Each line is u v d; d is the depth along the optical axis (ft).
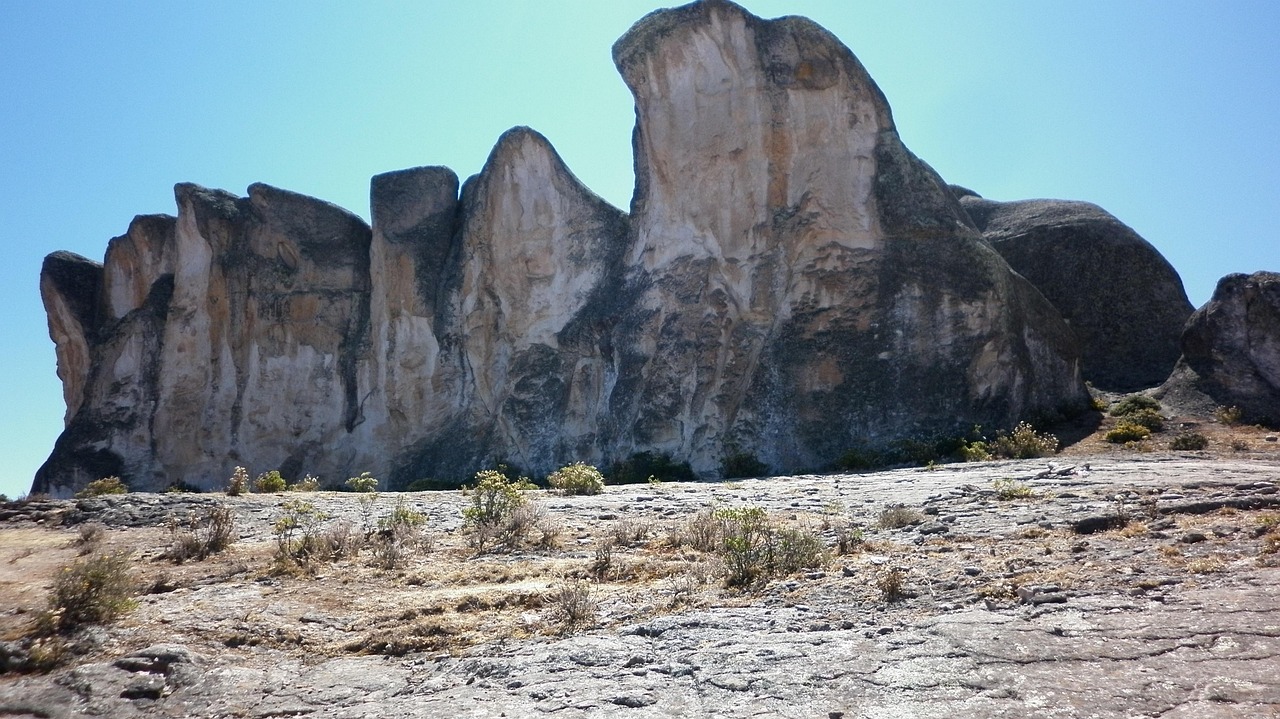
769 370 99.55
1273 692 17.89
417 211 132.67
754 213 107.24
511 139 126.21
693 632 25.43
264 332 136.15
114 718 22.94
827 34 106.83
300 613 31.53
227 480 133.90
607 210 121.19
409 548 43.65
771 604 27.86
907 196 101.50
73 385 156.66
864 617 25.31
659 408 103.14
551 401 115.24
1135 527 34.14
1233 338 92.58
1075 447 85.92
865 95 105.60
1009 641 21.84
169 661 26.04
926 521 42.22
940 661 21.09
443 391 125.39
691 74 112.88
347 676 25.12
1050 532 35.65
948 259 97.81
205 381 137.80
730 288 106.42
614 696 21.17
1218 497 40.06
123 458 138.00
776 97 107.86
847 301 100.01
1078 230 124.57
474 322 124.67
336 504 62.39
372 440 128.57
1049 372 98.84
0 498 69.72
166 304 143.23
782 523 44.86
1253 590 23.89
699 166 111.04
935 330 96.12
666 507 55.93
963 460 83.30
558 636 26.66
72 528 56.13
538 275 122.72
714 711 19.84
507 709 21.17
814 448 94.68
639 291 111.24
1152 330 119.03
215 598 33.73
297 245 137.49
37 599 34.71
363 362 131.64
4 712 23.35
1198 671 19.13
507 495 49.11
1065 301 121.80
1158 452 75.10
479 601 31.27
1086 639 21.50
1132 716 17.52
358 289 137.08
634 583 33.30
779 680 21.11
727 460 95.71
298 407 134.00
